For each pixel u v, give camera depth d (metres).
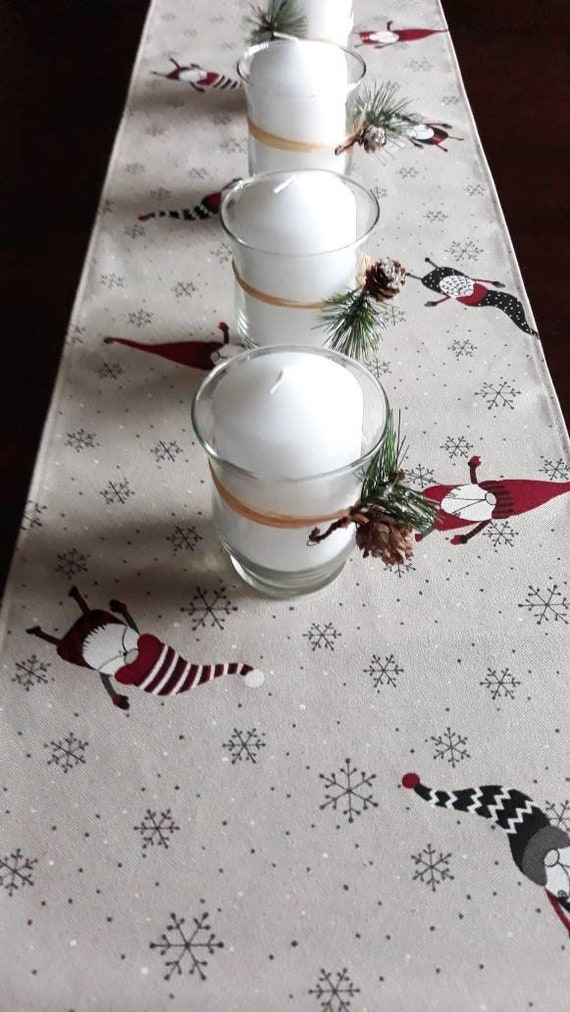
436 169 0.87
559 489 0.62
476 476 0.62
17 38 1.11
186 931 0.44
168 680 0.53
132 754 0.50
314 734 0.50
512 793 0.49
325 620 0.55
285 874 0.46
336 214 0.60
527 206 0.87
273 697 0.52
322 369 0.51
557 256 0.81
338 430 0.49
